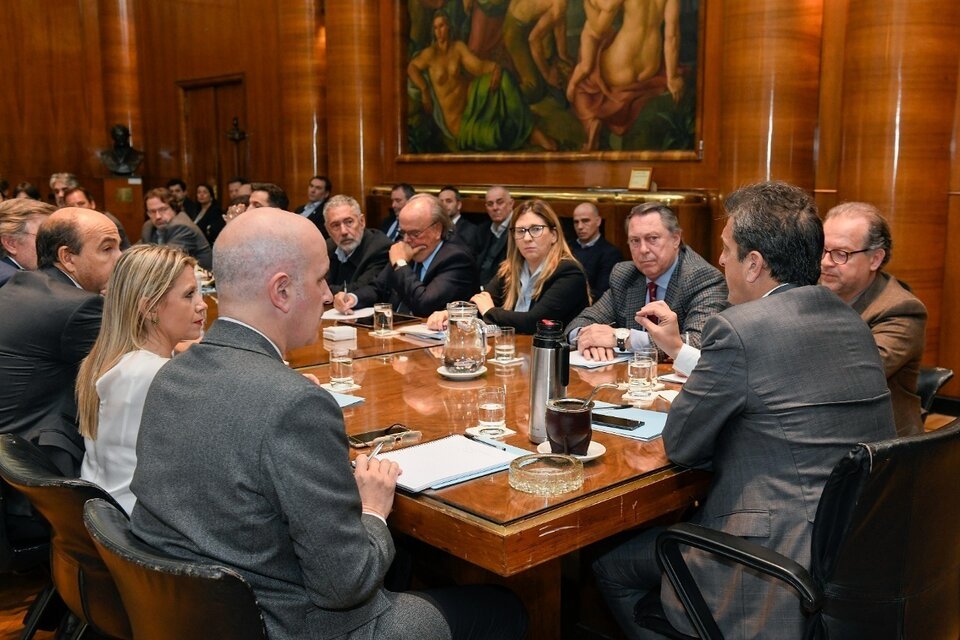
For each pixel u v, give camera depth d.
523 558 1.46
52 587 2.21
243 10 9.28
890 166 4.51
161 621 1.30
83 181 10.52
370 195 7.92
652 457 1.83
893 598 1.54
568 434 1.74
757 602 1.63
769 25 5.15
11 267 3.55
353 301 3.85
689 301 2.98
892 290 2.44
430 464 1.73
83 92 10.41
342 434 1.34
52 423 2.38
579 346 2.79
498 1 7.16
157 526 1.37
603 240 5.64
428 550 2.30
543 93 6.98
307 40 8.18
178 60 10.04
